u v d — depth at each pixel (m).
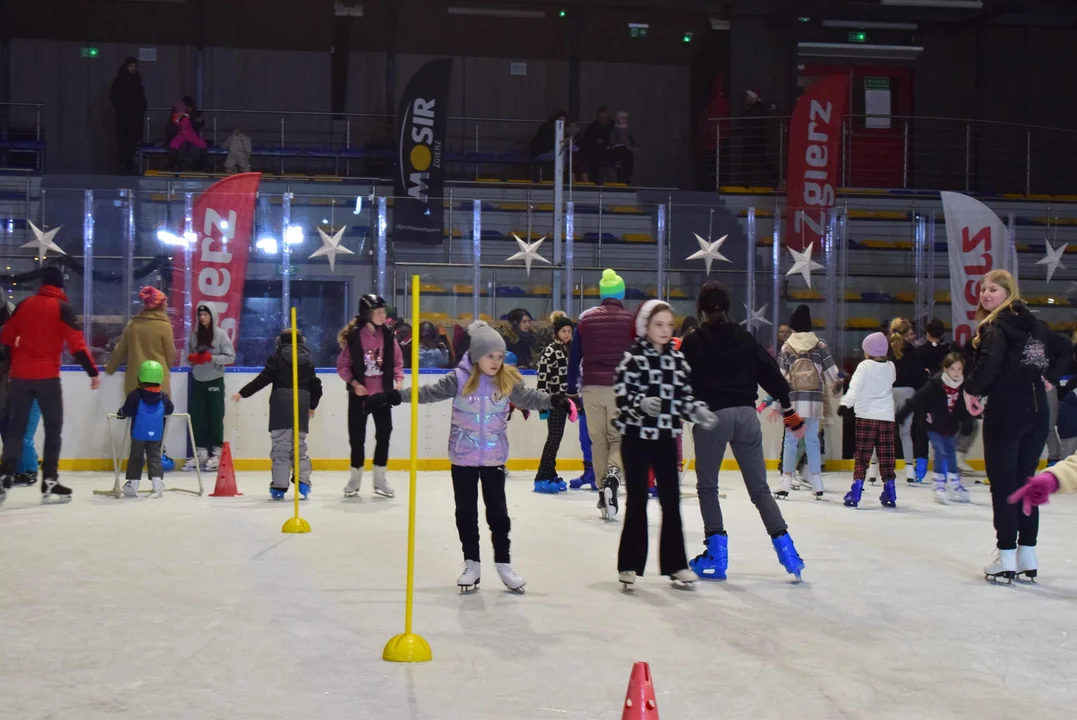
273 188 18.72
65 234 12.41
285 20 21.39
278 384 9.91
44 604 5.48
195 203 12.59
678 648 4.75
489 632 4.99
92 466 12.31
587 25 21.94
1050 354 6.46
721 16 21.47
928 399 10.44
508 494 10.62
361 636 4.87
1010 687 4.25
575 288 13.23
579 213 13.41
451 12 21.34
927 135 22.56
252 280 12.68
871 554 7.37
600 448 8.93
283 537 7.73
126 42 21.69
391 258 12.94
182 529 8.07
